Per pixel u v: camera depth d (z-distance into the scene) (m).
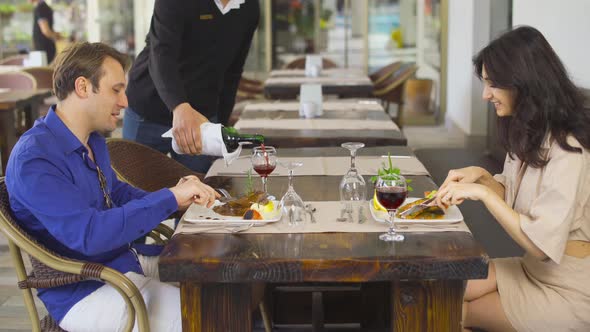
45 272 2.20
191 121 2.86
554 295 2.27
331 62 8.64
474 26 7.16
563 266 2.26
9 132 5.54
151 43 3.63
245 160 3.18
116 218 2.08
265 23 9.35
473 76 7.26
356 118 4.25
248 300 2.08
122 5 9.47
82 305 2.18
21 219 2.16
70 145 2.18
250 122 4.14
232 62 4.16
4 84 6.42
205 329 2.09
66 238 2.06
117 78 2.21
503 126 2.35
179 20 3.59
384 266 1.91
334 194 2.57
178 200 2.21
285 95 6.22
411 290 2.06
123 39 9.54
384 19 9.21
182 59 3.85
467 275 1.92
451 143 7.90
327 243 2.04
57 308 2.21
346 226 2.18
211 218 2.24
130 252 2.37
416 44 9.16
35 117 5.99
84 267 2.06
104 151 2.41
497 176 2.62
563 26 4.60
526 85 2.19
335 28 9.35
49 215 2.05
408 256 1.92
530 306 2.29
